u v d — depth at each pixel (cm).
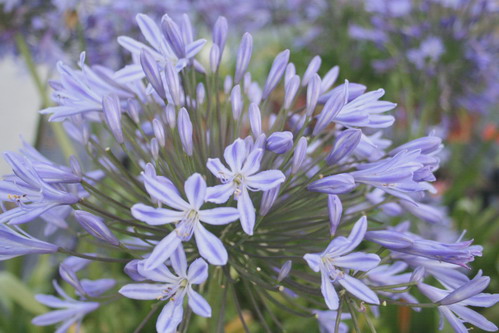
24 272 94
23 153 52
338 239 47
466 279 51
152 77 50
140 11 89
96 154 55
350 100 52
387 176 49
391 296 53
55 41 88
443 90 95
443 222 89
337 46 121
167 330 46
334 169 52
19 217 47
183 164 52
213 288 55
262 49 138
